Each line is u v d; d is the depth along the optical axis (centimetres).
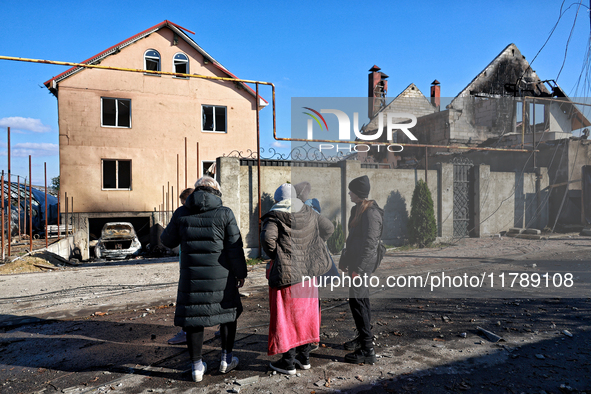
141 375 269
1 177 780
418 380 244
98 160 1477
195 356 255
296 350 279
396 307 397
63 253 1163
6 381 264
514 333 322
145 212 1528
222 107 1655
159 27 1548
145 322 399
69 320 412
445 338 315
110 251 1284
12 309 445
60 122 1430
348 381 247
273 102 659
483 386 233
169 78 1570
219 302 255
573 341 301
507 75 1870
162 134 1560
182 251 258
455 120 1418
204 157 1614
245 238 833
